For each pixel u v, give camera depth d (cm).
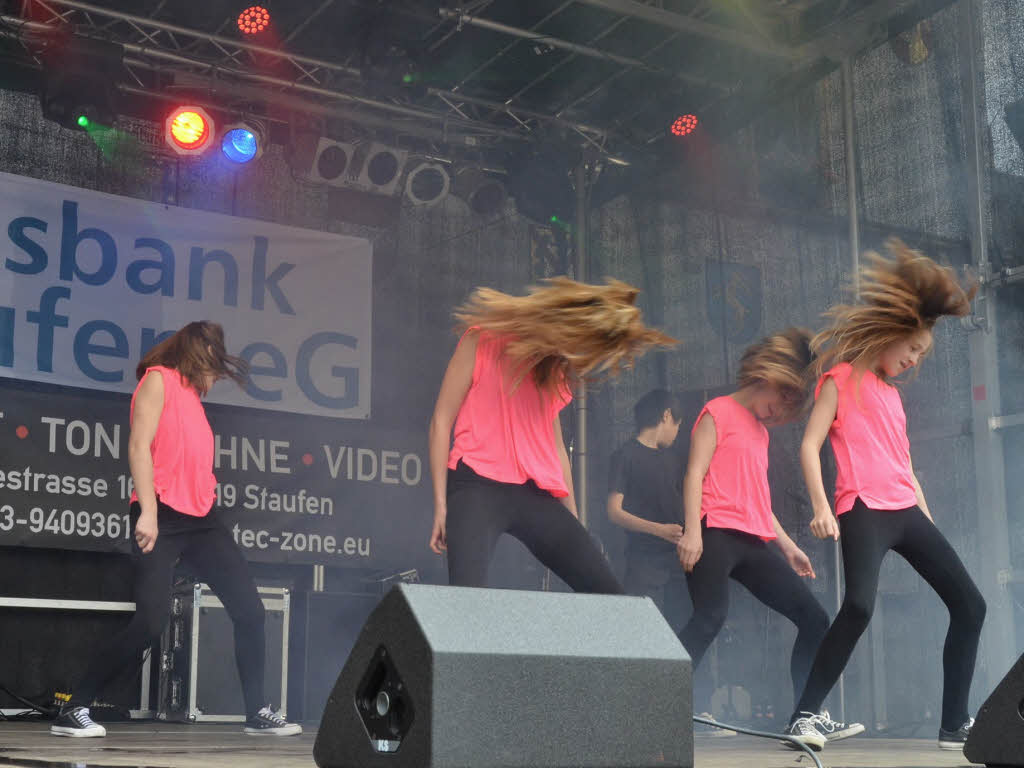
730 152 762
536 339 289
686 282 795
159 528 400
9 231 662
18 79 677
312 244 743
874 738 519
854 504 367
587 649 160
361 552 735
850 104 672
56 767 226
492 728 148
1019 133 595
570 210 788
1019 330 596
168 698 618
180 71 674
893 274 372
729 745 400
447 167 762
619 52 716
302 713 636
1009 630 567
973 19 606
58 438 663
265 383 716
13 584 660
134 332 689
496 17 679
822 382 377
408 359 779
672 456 555
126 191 712
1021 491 578
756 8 664
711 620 408
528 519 296
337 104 715
